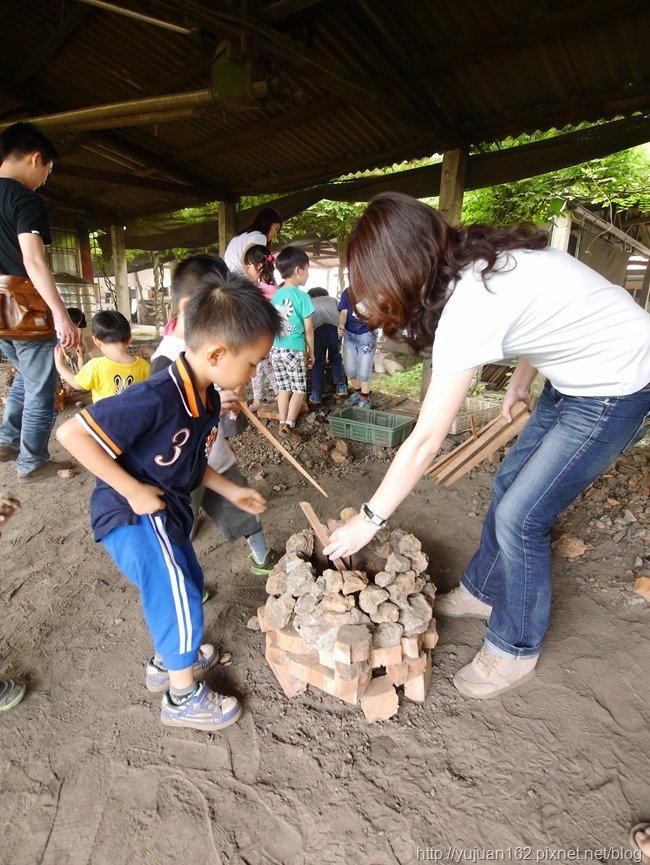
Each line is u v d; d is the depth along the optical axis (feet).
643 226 32.48
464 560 8.55
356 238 4.38
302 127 16.61
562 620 7.04
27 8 13.37
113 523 4.79
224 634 6.88
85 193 25.32
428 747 5.33
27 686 6.07
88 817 4.69
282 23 10.77
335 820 4.66
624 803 4.78
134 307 59.36
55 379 10.96
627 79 11.93
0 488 11.19
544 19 10.47
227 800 4.84
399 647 5.41
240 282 4.75
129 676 6.25
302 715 5.73
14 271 9.87
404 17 11.08
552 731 5.48
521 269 4.35
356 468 12.28
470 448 10.55
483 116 14.20
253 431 14.73
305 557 6.43
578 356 4.74
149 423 4.50
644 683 6.03
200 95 11.51
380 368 26.30
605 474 11.00
